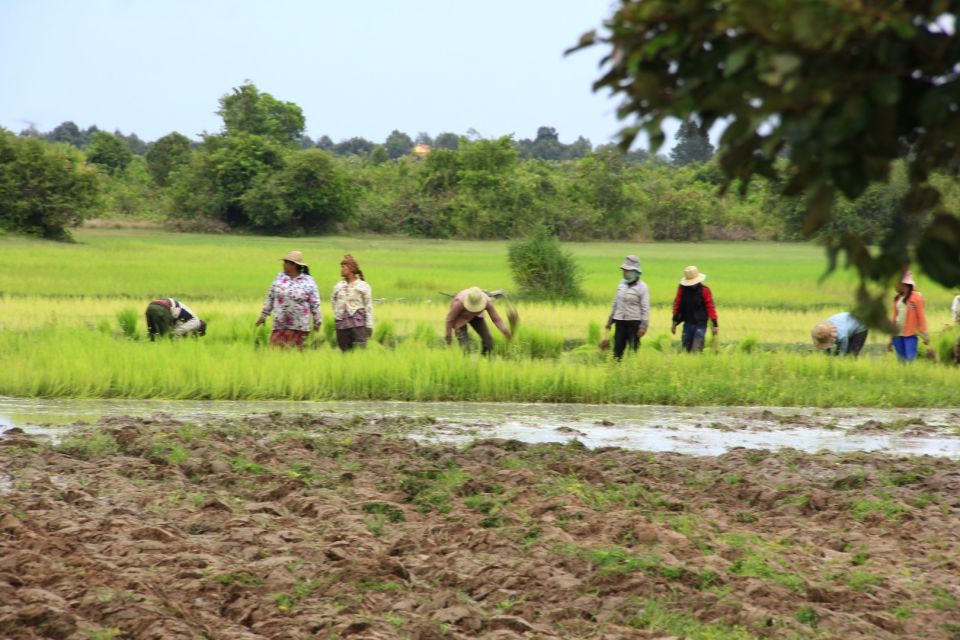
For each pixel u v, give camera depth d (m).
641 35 8.64
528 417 34.53
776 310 79.88
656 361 42.62
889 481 23.78
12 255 122.94
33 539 16.72
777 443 30.30
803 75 8.09
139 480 22.19
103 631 13.13
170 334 46.84
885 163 8.41
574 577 16.06
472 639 13.55
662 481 23.61
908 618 14.77
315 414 33.97
